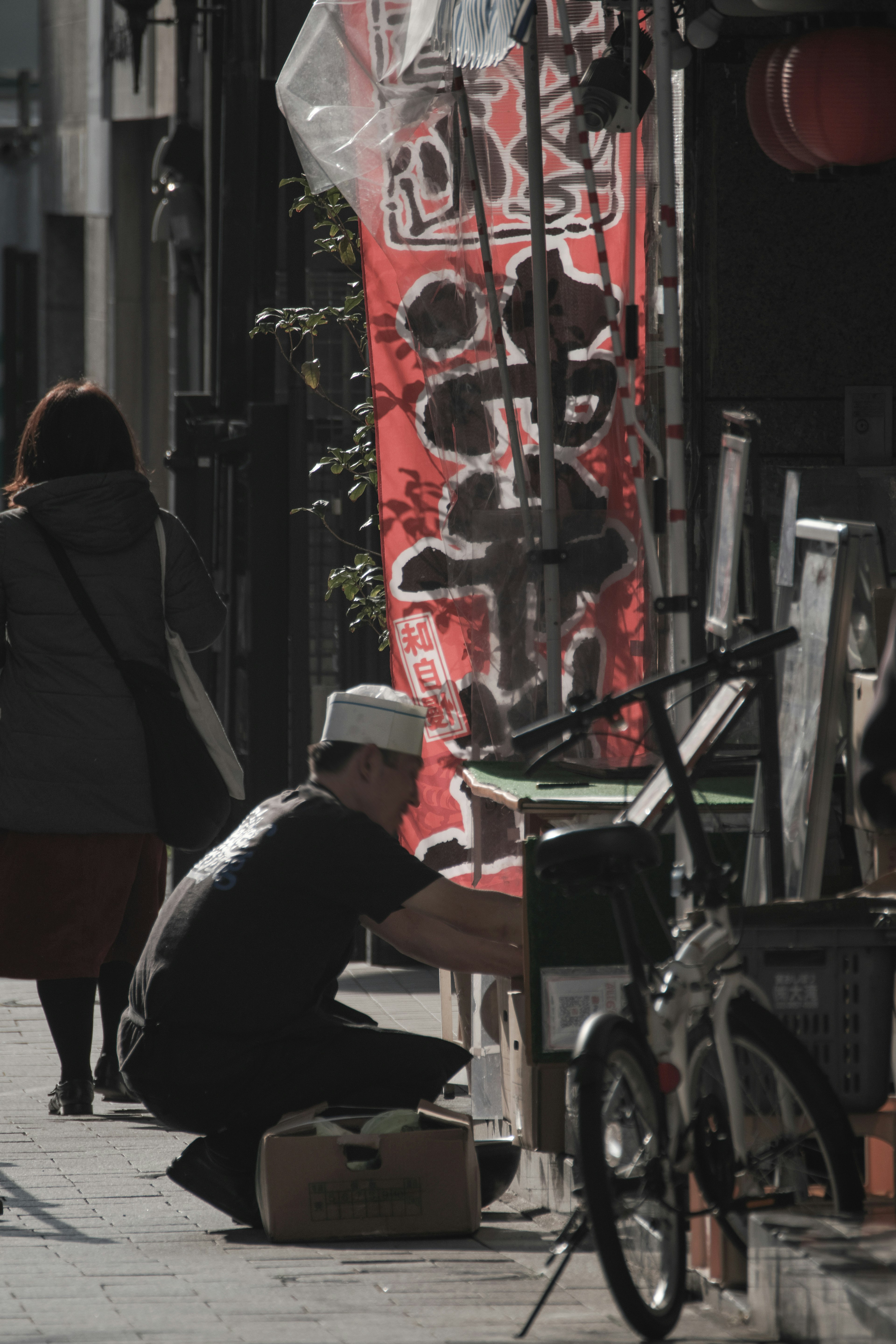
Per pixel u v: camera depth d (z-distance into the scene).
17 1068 30.12
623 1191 15.38
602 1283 17.41
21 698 25.92
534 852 19.73
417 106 26.69
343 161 26.83
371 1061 20.52
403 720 20.78
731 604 18.84
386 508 27.48
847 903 17.38
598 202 23.53
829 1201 16.64
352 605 37.50
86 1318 16.02
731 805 20.27
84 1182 22.48
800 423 25.58
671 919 19.86
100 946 26.12
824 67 21.47
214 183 47.62
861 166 22.20
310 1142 19.38
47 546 25.95
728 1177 16.42
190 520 47.47
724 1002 16.55
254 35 43.62
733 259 25.39
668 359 19.92
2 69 102.62
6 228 98.12
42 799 25.77
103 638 25.95
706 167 25.30
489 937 20.42
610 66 22.88
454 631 27.52
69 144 73.31
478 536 26.38
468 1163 19.55
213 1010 20.28
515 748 16.11
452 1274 17.84
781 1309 15.38
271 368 43.09
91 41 70.88
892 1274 14.48
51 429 26.31
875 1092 17.47
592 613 25.78
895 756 13.49
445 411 26.72
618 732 24.86
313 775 21.16
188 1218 20.69
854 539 17.91
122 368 69.88
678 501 19.94
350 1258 18.59
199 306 60.88
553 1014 19.81
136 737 26.09
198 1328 15.66
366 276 27.11
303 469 41.38
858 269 25.50
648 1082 15.68
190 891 20.83
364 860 20.17
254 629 41.66
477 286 26.64
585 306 26.03
